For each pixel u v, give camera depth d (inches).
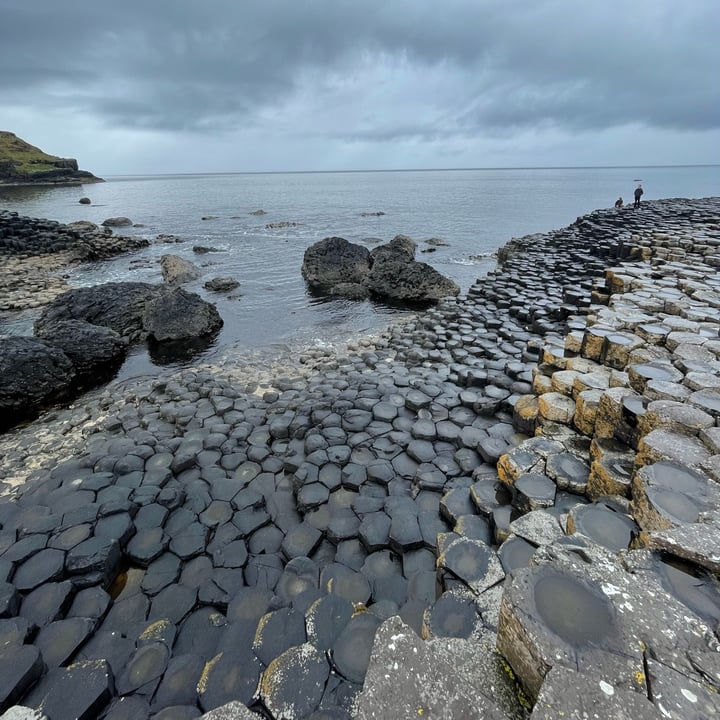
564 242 976.3
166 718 129.4
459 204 2549.2
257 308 701.3
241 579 192.9
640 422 195.3
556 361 316.8
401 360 441.1
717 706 79.0
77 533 205.8
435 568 189.0
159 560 202.7
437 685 83.0
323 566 195.8
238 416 325.7
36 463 300.2
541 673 90.7
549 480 200.7
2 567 187.2
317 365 449.4
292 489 250.2
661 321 313.6
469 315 554.6
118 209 2309.3
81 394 422.3
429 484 237.8
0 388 380.8
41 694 136.1
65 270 948.0
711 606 107.2
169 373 461.7
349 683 127.2
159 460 270.5
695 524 127.3
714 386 207.9
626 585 106.0
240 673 138.0
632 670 86.5
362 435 286.0
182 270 860.6
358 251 876.0
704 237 694.5
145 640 164.4
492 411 301.6
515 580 106.8
